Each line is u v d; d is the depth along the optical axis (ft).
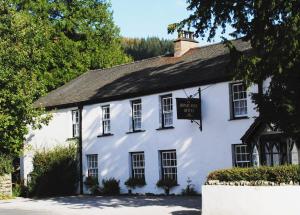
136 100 92.32
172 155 85.40
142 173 90.17
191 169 81.61
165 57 103.35
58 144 106.83
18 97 82.38
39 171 97.96
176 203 68.44
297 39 45.06
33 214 62.08
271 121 50.39
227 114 77.20
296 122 48.24
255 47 50.57
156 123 87.56
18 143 87.15
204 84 80.33
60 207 70.74
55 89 129.39
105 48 148.05
